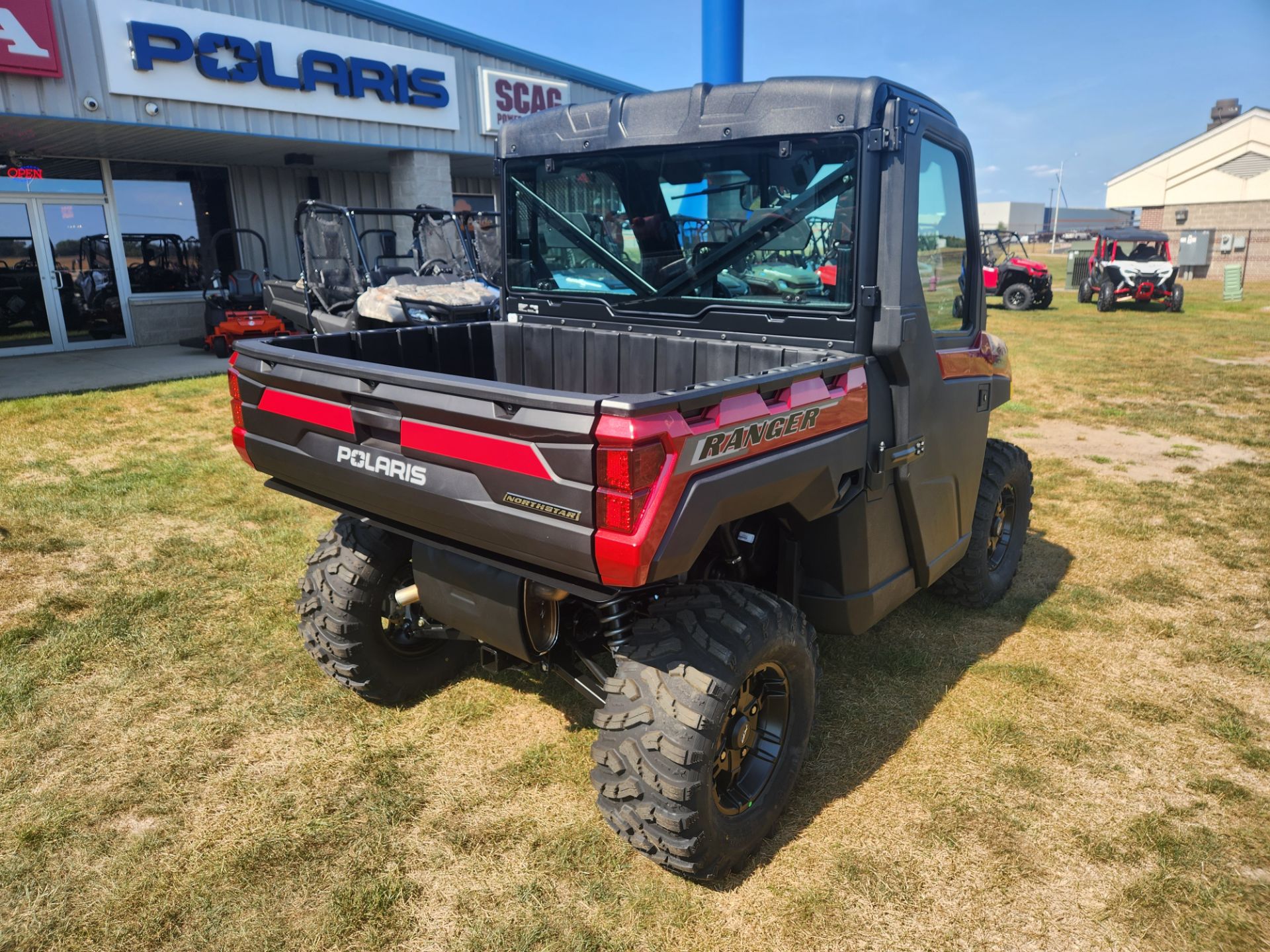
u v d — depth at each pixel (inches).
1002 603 159.5
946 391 117.8
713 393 75.8
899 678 131.8
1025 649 142.0
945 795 104.9
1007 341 523.2
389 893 88.0
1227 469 250.2
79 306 468.4
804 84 99.8
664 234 117.2
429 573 96.5
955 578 150.1
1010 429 300.0
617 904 87.5
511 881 90.3
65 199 456.1
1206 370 418.0
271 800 102.6
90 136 394.3
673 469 72.4
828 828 99.3
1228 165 1283.2
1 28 320.5
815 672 100.0
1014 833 98.3
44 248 451.5
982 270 128.7
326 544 115.9
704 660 84.4
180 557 175.2
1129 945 83.0
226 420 297.9
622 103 116.4
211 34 378.3
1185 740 116.7
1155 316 674.8
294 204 547.5
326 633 115.3
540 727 118.6
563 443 73.3
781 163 104.3
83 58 346.9
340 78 429.4
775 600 93.3
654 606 90.3
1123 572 175.2
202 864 92.0
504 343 139.7
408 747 113.7
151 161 482.9
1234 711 124.0
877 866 93.0
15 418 293.4
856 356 99.3
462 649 130.5
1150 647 143.1
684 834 83.7
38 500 207.3
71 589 158.4
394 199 496.4
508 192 134.1
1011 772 109.3
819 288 104.4
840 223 101.0
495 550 84.6
